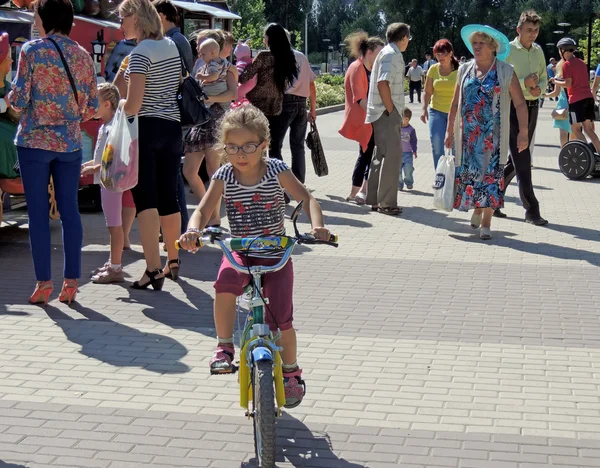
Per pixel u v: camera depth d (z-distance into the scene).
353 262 8.09
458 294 7.11
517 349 5.81
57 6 6.42
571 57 14.36
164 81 6.95
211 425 4.57
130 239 9.05
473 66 9.08
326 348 5.76
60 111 6.45
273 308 4.27
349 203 11.30
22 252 8.42
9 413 4.68
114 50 11.02
